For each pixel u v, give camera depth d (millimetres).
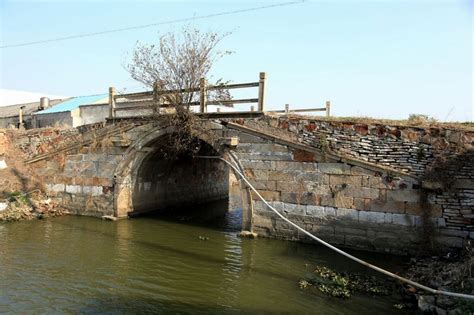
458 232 10242
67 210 17078
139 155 15883
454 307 7215
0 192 16234
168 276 9883
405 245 10914
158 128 14930
